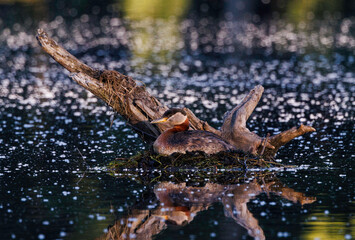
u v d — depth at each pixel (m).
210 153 35.56
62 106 60.09
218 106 58.31
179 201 28.23
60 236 23.47
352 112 54.66
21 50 103.94
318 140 43.19
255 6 166.50
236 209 26.81
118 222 25.12
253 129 48.03
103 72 38.28
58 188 30.73
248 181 32.19
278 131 47.03
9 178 32.91
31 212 26.48
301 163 36.41
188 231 24.03
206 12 162.88
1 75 80.62
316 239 22.91
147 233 23.89
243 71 82.88
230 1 176.12
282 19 150.50
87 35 121.75
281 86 70.75
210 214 26.19
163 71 82.88
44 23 136.75
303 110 56.19
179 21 146.00
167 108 38.81
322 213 26.06
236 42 114.44
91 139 44.31
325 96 63.69
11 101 62.72
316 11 162.00
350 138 43.62
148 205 27.53
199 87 70.69
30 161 37.28
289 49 104.31
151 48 107.25
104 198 28.78
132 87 38.62
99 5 166.38
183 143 35.53
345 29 131.00
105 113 56.22
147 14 156.25
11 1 165.75
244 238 23.14
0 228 24.38
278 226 24.47
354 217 25.44
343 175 33.09
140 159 36.31
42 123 50.97
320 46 107.25
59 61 38.12
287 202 27.84
